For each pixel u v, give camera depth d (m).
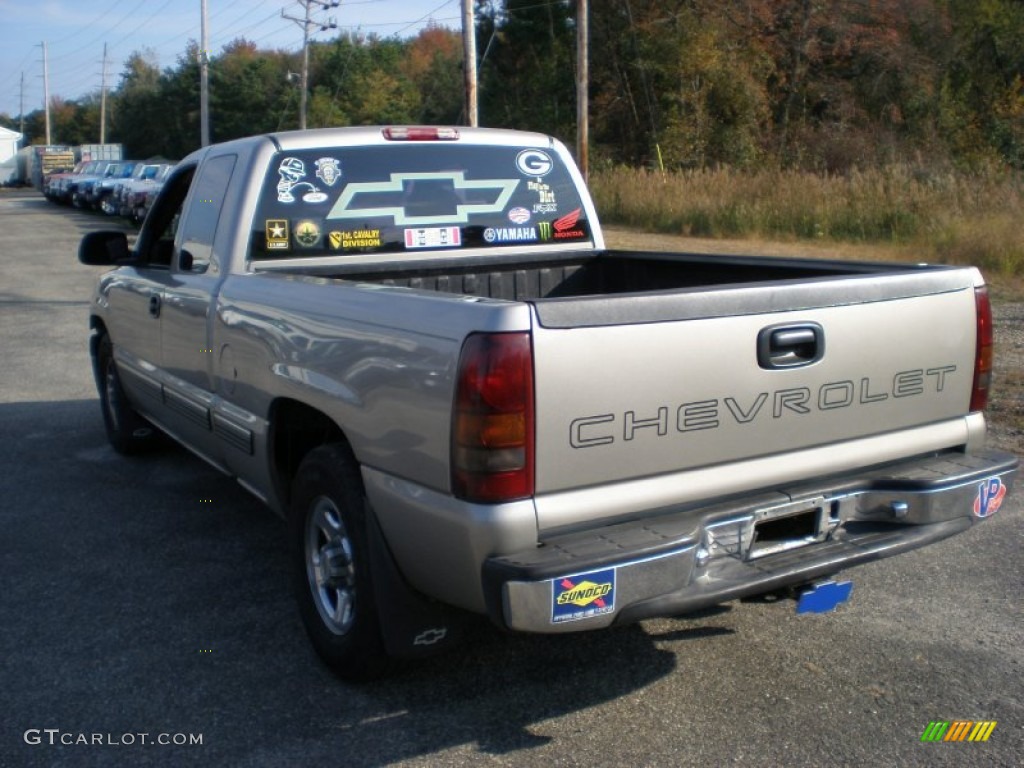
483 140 5.05
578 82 24.62
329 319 3.52
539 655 3.88
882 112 38.16
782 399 3.26
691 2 38.16
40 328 11.64
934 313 3.62
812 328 3.30
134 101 77.25
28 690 3.64
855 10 38.34
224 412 4.45
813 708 3.50
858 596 4.39
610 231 22.86
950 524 3.58
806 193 20.64
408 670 3.73
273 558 4.87
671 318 3.02
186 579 4.62
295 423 4.06
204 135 41.12
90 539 5.12
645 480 3.05
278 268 4.54
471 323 2.88
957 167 25.23
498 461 2.82
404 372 3.09
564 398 2.88
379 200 4.75
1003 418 7.07
